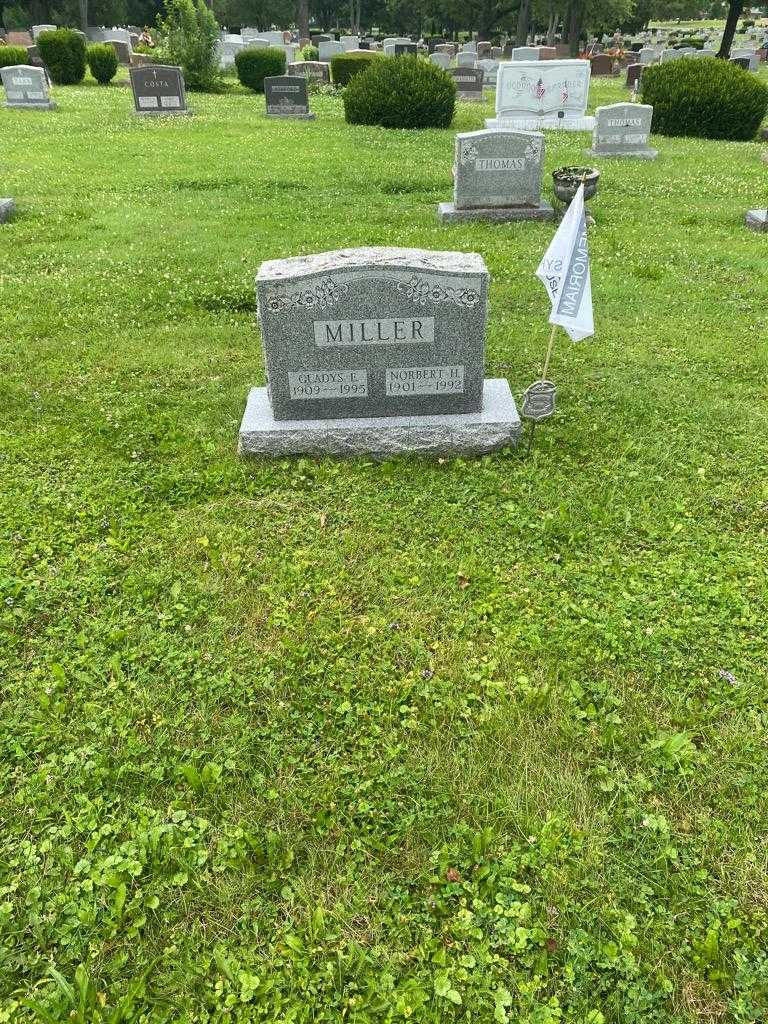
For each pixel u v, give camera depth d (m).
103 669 3.89
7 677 3.86
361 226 11.24
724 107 18.66
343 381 5.46
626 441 5.81
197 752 3.48
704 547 4.71
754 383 6.73
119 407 6.27
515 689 3.77
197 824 3.20
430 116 19.45
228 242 10.42
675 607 4.24
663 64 19.42
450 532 4.82
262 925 2.90
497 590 4.36
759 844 3.12
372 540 4.77
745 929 2.87
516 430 5.59
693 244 10.58
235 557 4.61
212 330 7.77
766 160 15.89
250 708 3.71
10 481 5.29
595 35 61.69
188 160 15.23
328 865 3.08
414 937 2.86
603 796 3.32
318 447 5.55
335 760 3.47
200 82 26.81
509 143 11.26
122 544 4.71
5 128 18.06
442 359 5.41
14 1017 2.66
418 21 72.19
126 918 2.92
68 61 26.92
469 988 2.70
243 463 5.54
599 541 4.77
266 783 3.37
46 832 3.19
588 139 18.44
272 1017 2.64
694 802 3.28
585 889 2.98
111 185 13.33
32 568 4.53
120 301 8.47
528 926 2.86
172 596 4.34
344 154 15.91
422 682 3.83
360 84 19.56
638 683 3.81
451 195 13.10
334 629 4.14
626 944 2.80
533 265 9.66
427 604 4.30
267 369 5.38
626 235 10.95
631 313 8.27
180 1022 2.64
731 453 5.69
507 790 3.31
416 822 3.21
